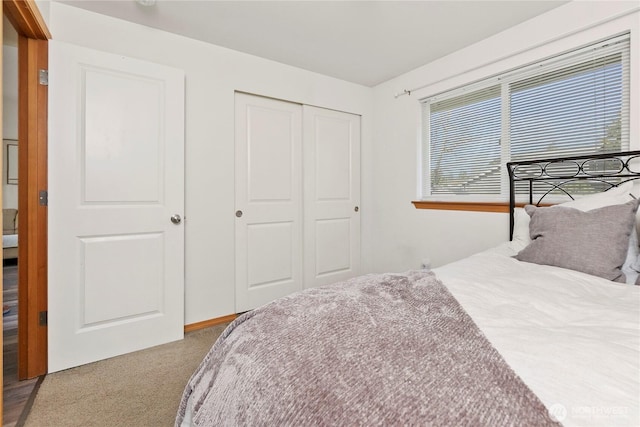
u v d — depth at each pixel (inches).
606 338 27.8
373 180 135.3
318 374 23.2
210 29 88.3
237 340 31.9
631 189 64.3
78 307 74.2
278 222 113.9
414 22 84.8
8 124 175.5
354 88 130.0
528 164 84.5
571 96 78.3
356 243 134.3
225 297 100.5
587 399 18.8
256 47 98.9
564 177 76.5
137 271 81.4
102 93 76.5
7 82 132.8
